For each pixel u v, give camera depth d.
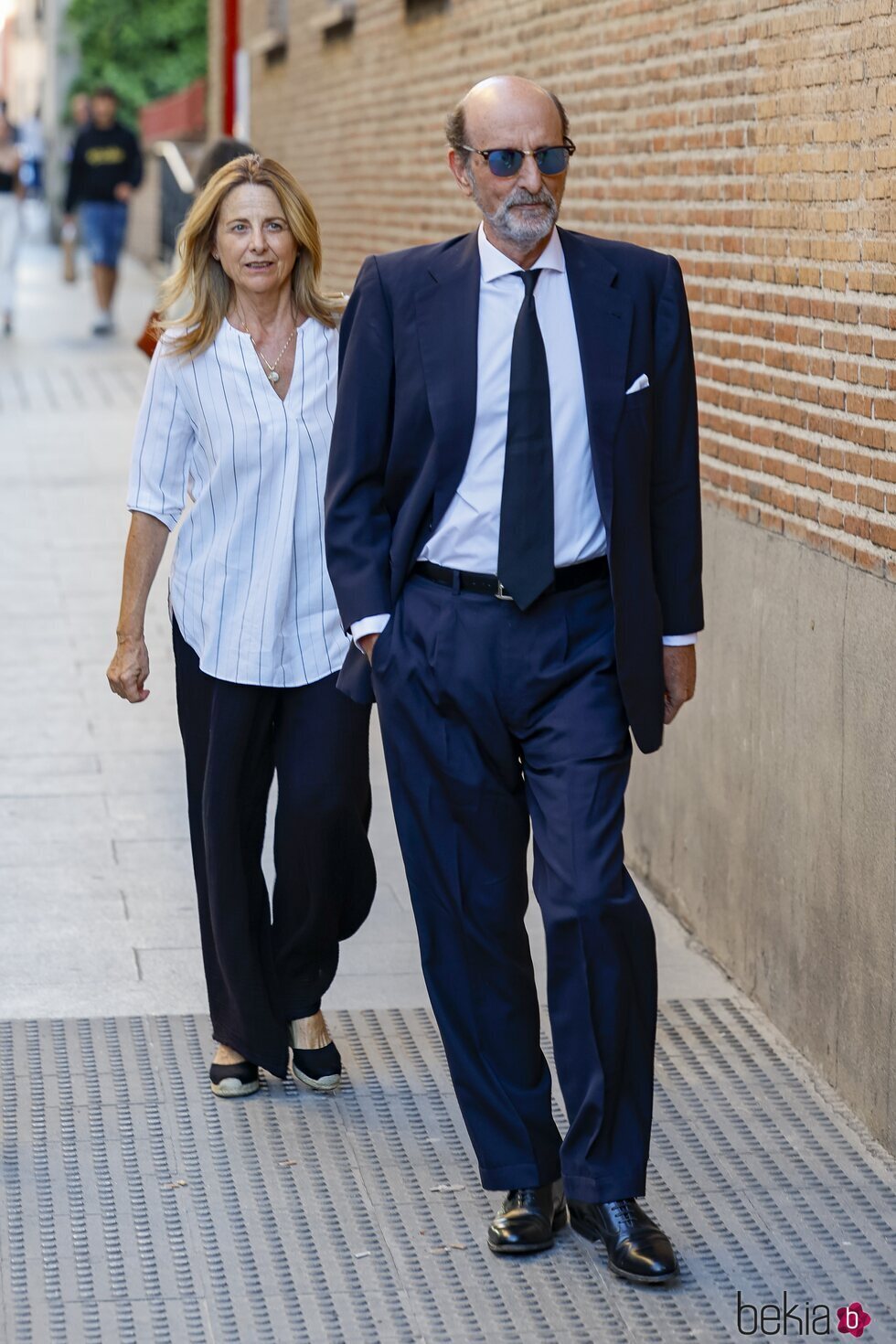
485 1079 3.77
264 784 4.36
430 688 3.66
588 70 6.52
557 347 3.59
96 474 12.33
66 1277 3.67
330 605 4.20
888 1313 3.61
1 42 63.72
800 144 4.74
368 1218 3.92
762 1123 4.40
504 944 3.76
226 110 16.00
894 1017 4.20
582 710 3.63
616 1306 3.61
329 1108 4.40
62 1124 4.29
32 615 8.90
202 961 5.23
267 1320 3.54
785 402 4.84
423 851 3.74
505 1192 4.03
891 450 4.20
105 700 7.70
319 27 11.71
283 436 4.13
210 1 17.17
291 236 4.09
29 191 41.16
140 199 31.17
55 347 18.56
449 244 3.70
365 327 3.70
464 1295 3.64
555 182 3.54
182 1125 4.30
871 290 4.31
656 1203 4.02
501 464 3.59
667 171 5.75
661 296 3.69
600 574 3.66
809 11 4.67
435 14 8.86
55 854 6.02
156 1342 3.46
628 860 6.27
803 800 4.73
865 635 4.33
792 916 4.82
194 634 4.25
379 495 3.75
